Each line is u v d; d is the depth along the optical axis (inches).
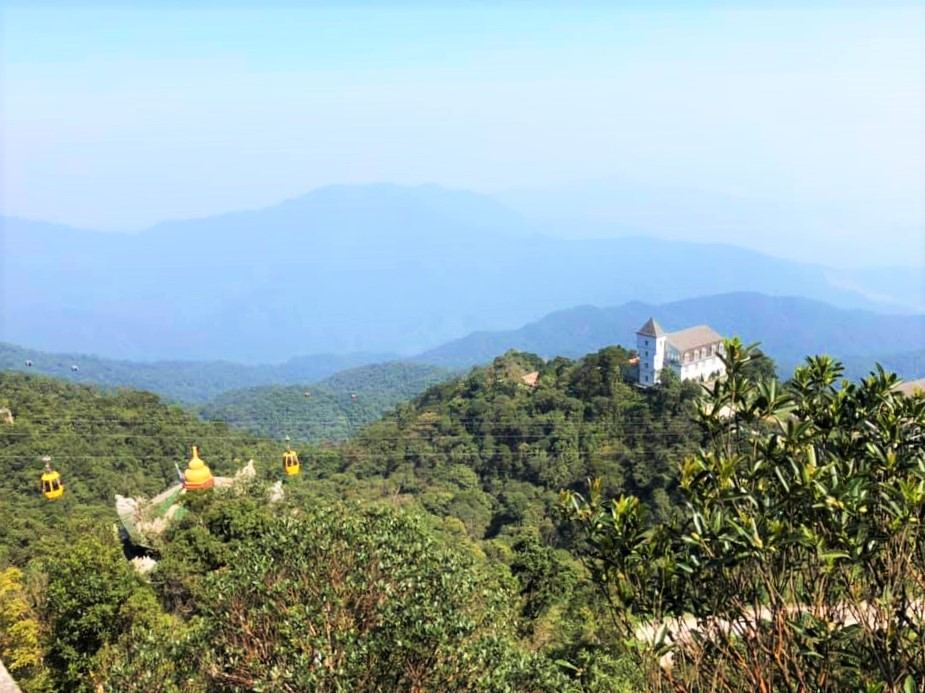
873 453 240.5
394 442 2896.2
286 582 460.8
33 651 730.8
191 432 2770.7
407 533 551.5
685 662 243.6
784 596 235.0
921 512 218.7
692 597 240.2
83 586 759.7
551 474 2354.8
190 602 978.1
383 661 419.2
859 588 229.9
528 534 1722.4
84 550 786.8
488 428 2795.3
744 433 265.3
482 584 551.8
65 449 2284.7
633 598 244.5
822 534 223.1
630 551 241.8
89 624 748.6
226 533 1122.0
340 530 526.0
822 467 234.2
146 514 1333.7
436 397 3452.3
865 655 217.6
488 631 490.9
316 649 408.5
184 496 1330.0
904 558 218.7
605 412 2571.4
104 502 2075.5
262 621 467.5
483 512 2305.6
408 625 424.5
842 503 218.4
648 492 1982.0
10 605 776.3
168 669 474.6
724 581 235.0
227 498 1371.8
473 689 419.5
